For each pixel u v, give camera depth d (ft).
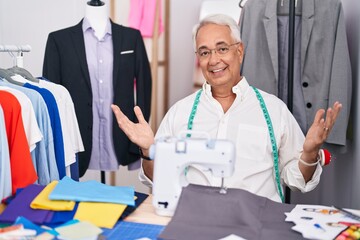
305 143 4.60
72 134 6.55
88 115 7.57
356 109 7.02
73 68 7.48
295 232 3.57
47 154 5.69
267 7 7.01
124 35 7.71
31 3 9.77
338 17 6.84
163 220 3.94
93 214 3.82
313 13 6.83
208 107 5.49
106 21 7.68
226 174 3.95
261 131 5.26
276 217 3.88
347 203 7.23
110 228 3.71
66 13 9.68
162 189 4.00
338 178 7.79
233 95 5.61
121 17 9.23
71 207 3.86
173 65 9.43
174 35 9.32
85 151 7.59
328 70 6.86
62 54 7.50
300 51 7.07
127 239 3.53
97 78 7.61
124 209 3.97
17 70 6.21
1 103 4.83
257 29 7.16
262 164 5.21
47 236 3.47
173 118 5.60
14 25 9.91
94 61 7.60
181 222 3.69
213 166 3.95
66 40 7.52
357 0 7.10
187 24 9.27
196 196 3.94
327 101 6.93
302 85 7.09
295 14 6.99
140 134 4.66
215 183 5.08
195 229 3.58
